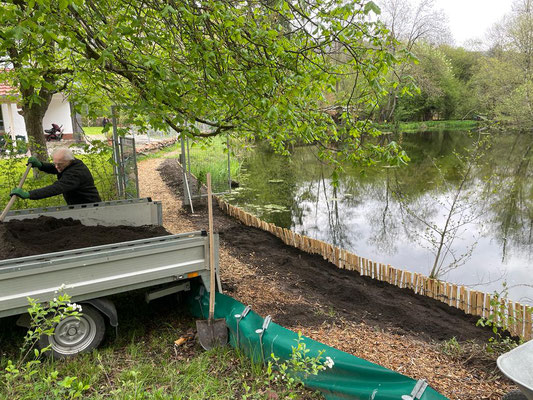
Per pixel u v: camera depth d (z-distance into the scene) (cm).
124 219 496
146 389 288
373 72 349
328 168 1930
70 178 460
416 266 780
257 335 324
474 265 791
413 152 2361
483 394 303
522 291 667
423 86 2612
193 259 368
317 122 483
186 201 1029
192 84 373
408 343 399
